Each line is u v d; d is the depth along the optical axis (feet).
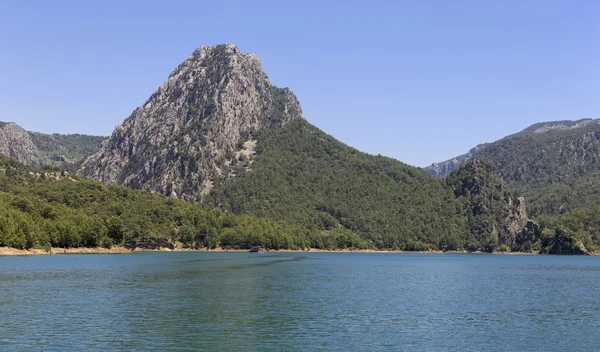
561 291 463.01
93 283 451.53
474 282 545.85
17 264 648.38
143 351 227.81
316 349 236.43
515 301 392.68
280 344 243.81
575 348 247.50
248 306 341.00
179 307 331.98
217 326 277.85
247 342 246.06
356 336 262.26
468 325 294.87
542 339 263.70
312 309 335.47
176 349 231.91
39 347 230.89
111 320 287.69
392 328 282.36
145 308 326.24
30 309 316.60
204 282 475.31
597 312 343.46
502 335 271.08
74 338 246.47
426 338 261.44
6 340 240.94
